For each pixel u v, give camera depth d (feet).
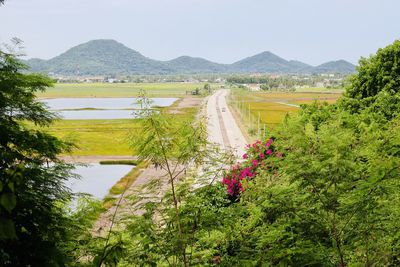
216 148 22.71
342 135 21.02
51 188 17.66
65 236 18.13
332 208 19.29
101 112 404.36
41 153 18.37
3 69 17.69
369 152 21.71
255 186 24.26
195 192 21.61
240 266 19.22
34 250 15.26
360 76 73.67
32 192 16.63
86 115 370.53
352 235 19.17
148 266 19.70
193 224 20.33
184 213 20.58
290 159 20.59
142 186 21.71
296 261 18.98
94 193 108.58
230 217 21.33
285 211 20.07
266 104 431.43
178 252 19.33
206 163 22.25
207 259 20.97
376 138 23.31
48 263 15.25
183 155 20.76
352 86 74.28
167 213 20.63
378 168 17.90
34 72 18.94
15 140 17.29
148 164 21.38
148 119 20.20
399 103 49.21
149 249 19.56
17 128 17.95
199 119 22.18
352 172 19.49
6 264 14.57
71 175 19.49
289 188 20.51
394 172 17.87
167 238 19.90
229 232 21.18
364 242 19.60
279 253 18.80
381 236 19.40
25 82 17.71
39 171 17.19
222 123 251.39
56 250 15.60
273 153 38.63
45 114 19.19
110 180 126.41
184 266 19.93
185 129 21.08
